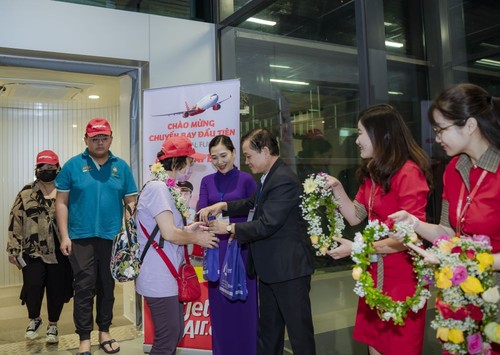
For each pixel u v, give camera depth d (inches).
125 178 129.0
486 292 47.3
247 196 104.7
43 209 137.4
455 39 109.7
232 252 95.3
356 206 77.9
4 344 135.8
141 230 84.8
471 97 52.4
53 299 136.7
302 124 126.2
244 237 84.7
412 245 54.7
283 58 134.1
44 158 138.6
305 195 82.8
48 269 138.5
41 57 137.9
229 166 105.3
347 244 68.3
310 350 85.4
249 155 88.9
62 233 119.6
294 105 129.2
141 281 83.5
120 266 84.3
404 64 110.0
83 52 137.4
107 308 126.6
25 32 129.8
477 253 48.6
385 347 69.5
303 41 126.7
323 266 120.1
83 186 120.5
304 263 85.7
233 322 103.7
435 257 50.9
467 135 53.2
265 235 83.8
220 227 86.8
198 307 118.2
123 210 129.9
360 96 100.3
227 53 156.1
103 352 126.0
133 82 151.1
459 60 109.3
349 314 114.7
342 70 113.0
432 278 56.1
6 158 228.8
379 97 100.6
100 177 123.0
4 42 127.3
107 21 141.3
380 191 69.7
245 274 96.4
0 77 163.3
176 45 152.2
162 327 83.1
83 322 119.0
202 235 86.5
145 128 131.3
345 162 113.0
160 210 81.3
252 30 145.6
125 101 156.8
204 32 157.6
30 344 135.4
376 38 101.1
